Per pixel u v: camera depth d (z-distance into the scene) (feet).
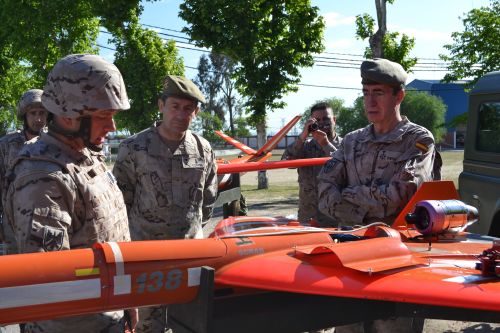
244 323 6.57
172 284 6.49
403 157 10.07
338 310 6.91
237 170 22.31
